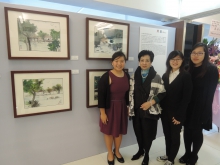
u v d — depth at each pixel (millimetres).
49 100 1616
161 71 2338
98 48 1784
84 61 1751
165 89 1674
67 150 1829
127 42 1954
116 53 1642
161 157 1936
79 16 1648
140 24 2045
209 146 2297
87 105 1825
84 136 1903
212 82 1596
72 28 1631
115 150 1957
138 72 1731
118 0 1955
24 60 1463
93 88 1835
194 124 1654
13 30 1368
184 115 1595
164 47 2305
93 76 1811
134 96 1727
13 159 1570
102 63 1860
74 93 1755
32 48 1460
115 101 1716
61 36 1567
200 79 1607
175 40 2414
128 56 2008
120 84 1674
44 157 1716
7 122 1490
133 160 1938
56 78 1616
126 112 1816
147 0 2160
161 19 2590
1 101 1438
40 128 1647
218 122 2615
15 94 1458
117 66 1640
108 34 1817
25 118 1563
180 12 2426
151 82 1647
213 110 2598
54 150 1757
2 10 1324
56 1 1867
